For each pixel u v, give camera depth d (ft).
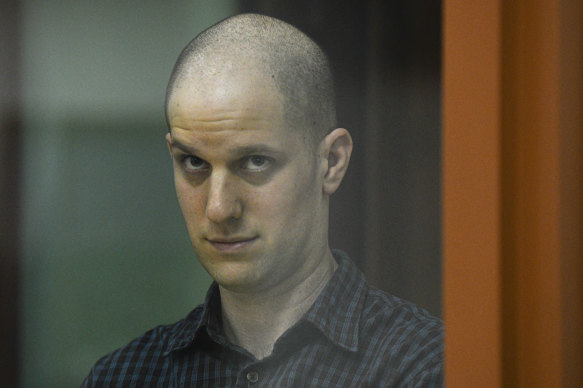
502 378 6.91
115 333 8.95
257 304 8.36
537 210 6.86
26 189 9.14
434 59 7.73
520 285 6.95
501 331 6.90
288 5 8.17
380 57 7.93
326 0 8.09
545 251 6.81
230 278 8.39
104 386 8.82
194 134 8.32
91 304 9.02
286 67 8.08
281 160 8.09
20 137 9.14
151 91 8.73
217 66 8.24
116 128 8.87
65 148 9.07
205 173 8.33
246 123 8.11
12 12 9.12
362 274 8.08
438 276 7.77
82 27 8.99
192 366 8.57
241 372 8.35
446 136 7.14
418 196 7.84
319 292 8.20
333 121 8.04
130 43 8.79
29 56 9.12
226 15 8.40
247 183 8.19
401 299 7.93
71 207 9.04
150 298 8.80
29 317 9.14
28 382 9.14
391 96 7.89
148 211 8.77
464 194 7.04
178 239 8.66
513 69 6.92
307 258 8.21
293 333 8.25
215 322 8.54
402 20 7.87
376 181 7.97
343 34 8.04
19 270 9.16
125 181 8.87
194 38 8.50
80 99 9.00
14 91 9.14
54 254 9.09
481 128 6.95
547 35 6.75
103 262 8.95
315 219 8.15
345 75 8.02
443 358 7.72
